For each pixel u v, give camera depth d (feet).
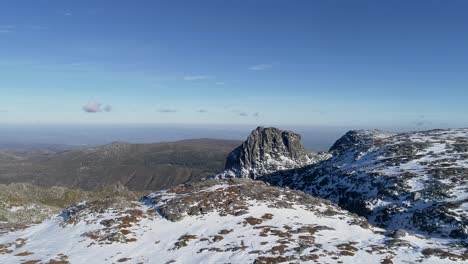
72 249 136.36
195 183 219.82
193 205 173.47
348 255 116.98
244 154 588.09
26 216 293.84
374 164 323.16
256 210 167.84
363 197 257.75
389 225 211.61
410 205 219.61
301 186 371.56
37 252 136.77
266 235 137.39
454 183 231.09
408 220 205.16
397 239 132.46
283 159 570.46
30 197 385.70
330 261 111.86
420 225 195.31
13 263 125.39
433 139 375.66
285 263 110.42
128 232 150.00
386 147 369.91
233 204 174.19
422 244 132.87
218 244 131.13
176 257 122.52
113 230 151.94
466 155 294.66
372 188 264.72
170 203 177.99
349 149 436.35
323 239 134.72
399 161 308.40
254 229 144.77
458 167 261.65
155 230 151.74
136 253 129.18
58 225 173.99
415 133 442.09
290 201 186.29
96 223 164.25
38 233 167.12
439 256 116.47
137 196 478.59
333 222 158.10
